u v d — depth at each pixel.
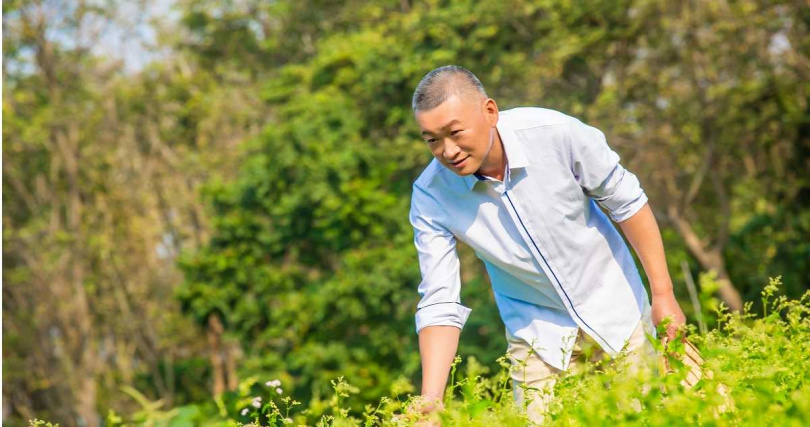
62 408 24.28
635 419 2.01
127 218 24.70
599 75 17.59
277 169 15.92
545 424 2.18
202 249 16.80
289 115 18.06
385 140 17.14
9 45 23.45
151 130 24.28
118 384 24.16
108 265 24.28
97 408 24.78
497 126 2.82
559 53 15.88
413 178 17.30
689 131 16.25
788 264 17.09
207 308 16.16
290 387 14.76
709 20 16.00
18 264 24.05
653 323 2.89
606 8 16.34
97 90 24.47
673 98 16.47
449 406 2.42
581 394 2.27
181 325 23.72
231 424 2.69
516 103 16.89
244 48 23.98
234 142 23.23
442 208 2.99
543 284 2.98
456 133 2.62
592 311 2.95
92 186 24.45
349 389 2.58
